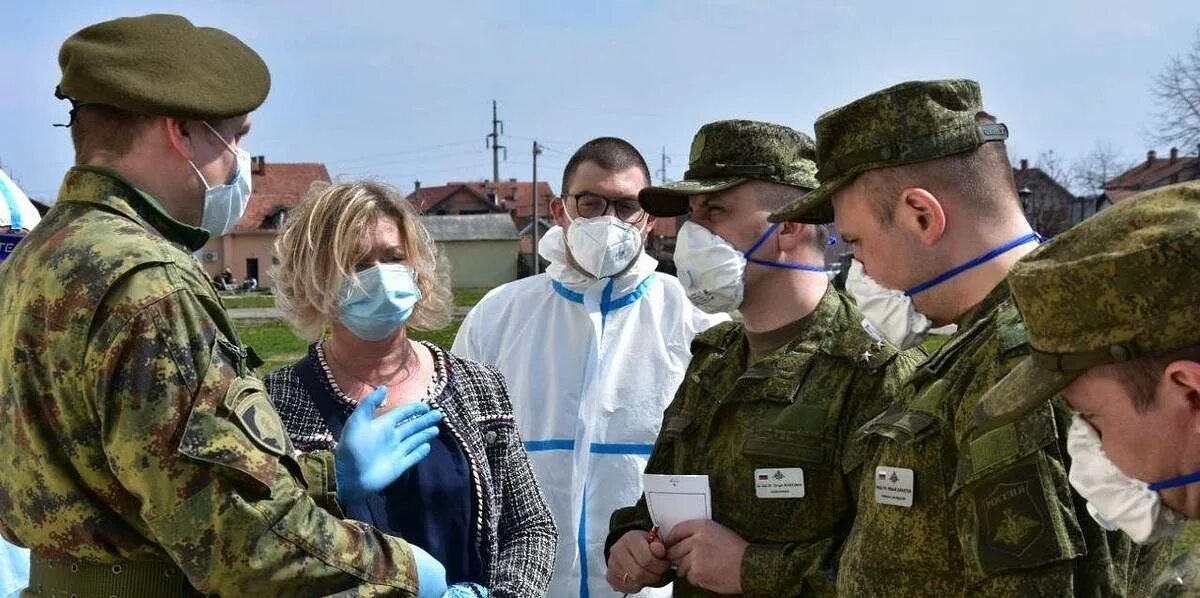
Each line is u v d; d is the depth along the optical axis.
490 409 2.76
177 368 1.68
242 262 57.34
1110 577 1.49
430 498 2.48
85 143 1.89
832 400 2.31
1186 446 1.18
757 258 2.46
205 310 1.77
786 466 2.29
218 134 1.94
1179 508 1.23
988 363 1.58
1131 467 1.24
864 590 1.68
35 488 1.74
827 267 2.56
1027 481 1.47
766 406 2.39
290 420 2.51
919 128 1.77
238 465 1.69
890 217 1.81
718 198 2.51
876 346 2.31
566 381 3.54
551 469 3.49
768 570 2.21
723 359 2.66
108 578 1.79
